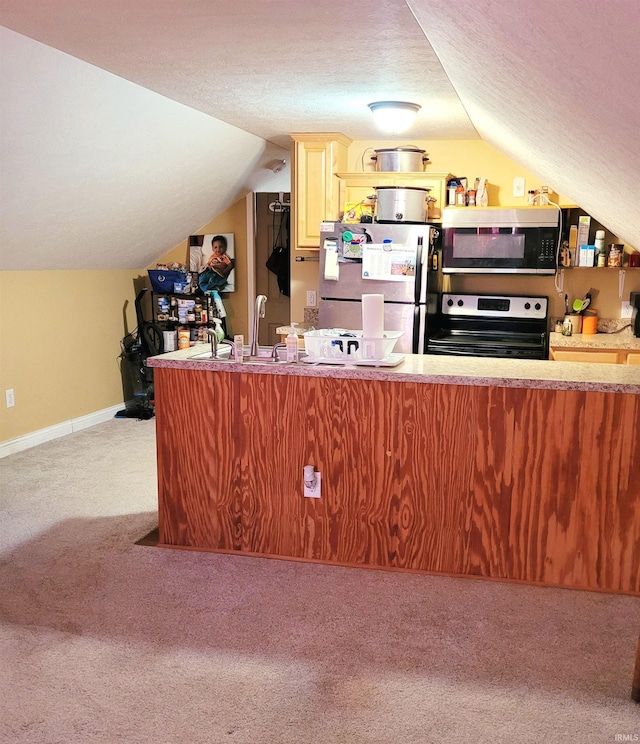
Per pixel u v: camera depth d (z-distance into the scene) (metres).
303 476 3.20
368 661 2.46
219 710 2.19
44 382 5.29
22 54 3.09
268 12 2.61
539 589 3.00
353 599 2.89
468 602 2.87
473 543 3.09
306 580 3.06
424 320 4.77
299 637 2.61
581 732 2.10
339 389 3.11
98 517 3.80
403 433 3.07
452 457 3.04
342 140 5.37
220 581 3.05
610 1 0.95
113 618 2.74
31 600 2.88
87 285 5.74
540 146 3.02
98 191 4.65
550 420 2.94
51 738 2.06
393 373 3.02
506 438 2.98
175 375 3.27
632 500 2.92
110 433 5.58
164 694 2.27
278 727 2.12
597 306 5.29
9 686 2.31
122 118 4.06
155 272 6.23
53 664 2.43
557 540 3.01
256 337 3.38
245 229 6.48
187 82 3.78
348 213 5.13
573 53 1.30
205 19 2.71
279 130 5.17
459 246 5.04
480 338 5.23
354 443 3.13
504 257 4.98
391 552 3.17
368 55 3.17
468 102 3.71
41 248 4.88
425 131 5.05
